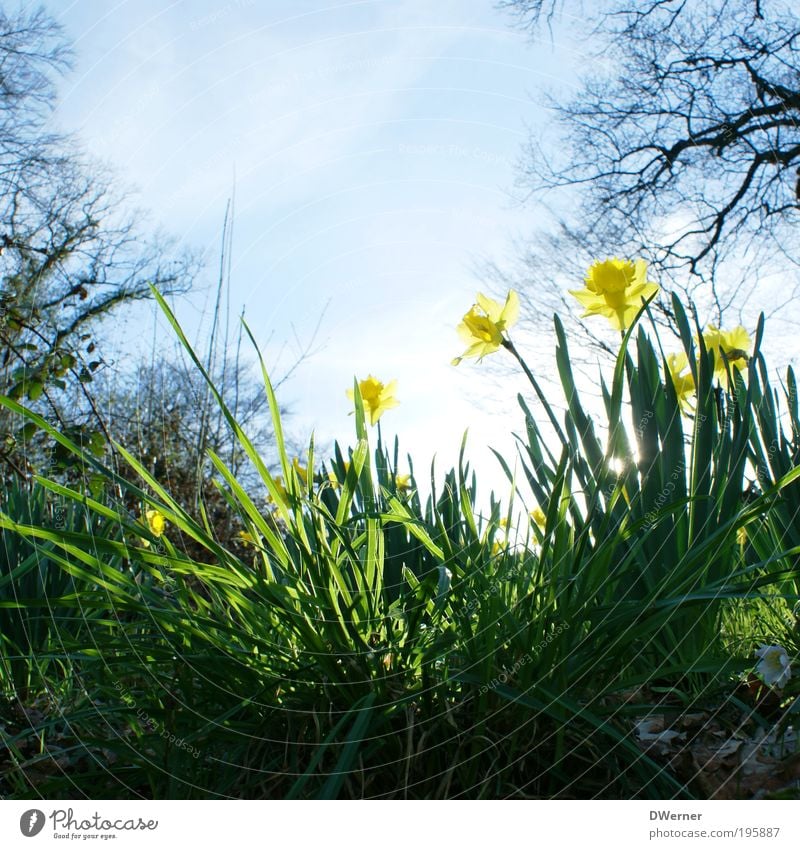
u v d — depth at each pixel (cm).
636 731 68
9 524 59
